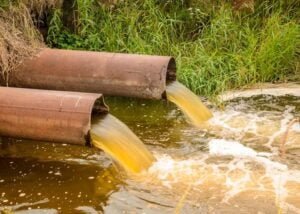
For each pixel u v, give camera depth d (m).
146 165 5.66
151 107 7.73
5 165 5.79
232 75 8.57
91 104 5.16
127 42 9.09
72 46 8.80
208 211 4.74
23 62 6.90
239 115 7.32
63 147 6.24
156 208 4.81
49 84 6.82
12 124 5.38
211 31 9.32
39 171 5.64
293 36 9.09
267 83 8.66
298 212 4.71
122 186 5.26
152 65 6.61
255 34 9.41
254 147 6.23
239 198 4.98
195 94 7.93
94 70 6.70
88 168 5.68
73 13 9.01
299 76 8.86
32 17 8.41
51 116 5.21
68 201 5.00
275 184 5.27
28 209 4.85
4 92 5.56
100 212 4.78
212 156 5.96
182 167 5.68
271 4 10.09
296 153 6.04
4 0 7.81
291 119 7.12
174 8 10.08
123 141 5.57
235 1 10.07
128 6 9.70
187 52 9.05
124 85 6.62
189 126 6.93
